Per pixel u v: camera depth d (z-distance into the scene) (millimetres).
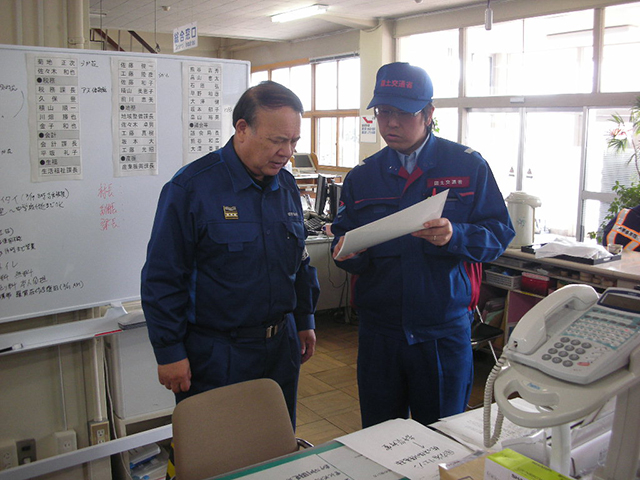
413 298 1787
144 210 2154
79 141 1990
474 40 7734
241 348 1673
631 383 784
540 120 6980
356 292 1935
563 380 804
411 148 1864
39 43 1970
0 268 1889
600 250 3387
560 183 6938
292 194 1835
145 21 9641
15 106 1862
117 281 2121
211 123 2271
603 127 6199
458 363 1848
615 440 895
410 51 8750
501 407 841
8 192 1880
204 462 1327
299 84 11648
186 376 1633
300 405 3414
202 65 2219
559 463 960
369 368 1909
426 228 1524
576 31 6504
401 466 1098
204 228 1627
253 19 9375
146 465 2369
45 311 1988
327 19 8734
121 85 2049
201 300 1670
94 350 2133
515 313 3791
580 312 923
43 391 2088
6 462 2033
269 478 1065
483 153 7766
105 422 2180
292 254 1773
